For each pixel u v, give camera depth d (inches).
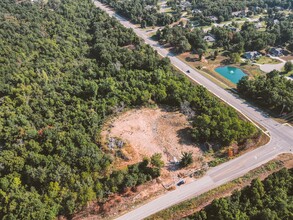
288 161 3710.6
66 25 7091.5
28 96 4822.8
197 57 6766.7
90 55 6378.0
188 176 3494.1
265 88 4864.7
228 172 3555.6
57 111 4527.6
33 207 2984.7
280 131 4239.7
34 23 6599.4
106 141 3919.8
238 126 3909.9
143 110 4562.0
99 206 3139.8
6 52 5546.3
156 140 4001.0
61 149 3602.4
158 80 5078.7
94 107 4480.8
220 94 5196.9
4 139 4028.1
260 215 2815.0
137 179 3312.0
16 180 3309.5
